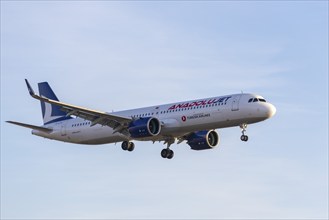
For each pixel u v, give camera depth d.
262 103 92.25
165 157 103.12
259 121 92.94
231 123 93.88
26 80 86.69
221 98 94.94
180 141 103.81
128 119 97.25
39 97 88.00
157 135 96.88
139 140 101.44
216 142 102.88
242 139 94.38
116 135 102.88
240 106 92.44
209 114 94.31
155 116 99.06
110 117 96.94
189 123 95.81
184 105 97.25
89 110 94.62
